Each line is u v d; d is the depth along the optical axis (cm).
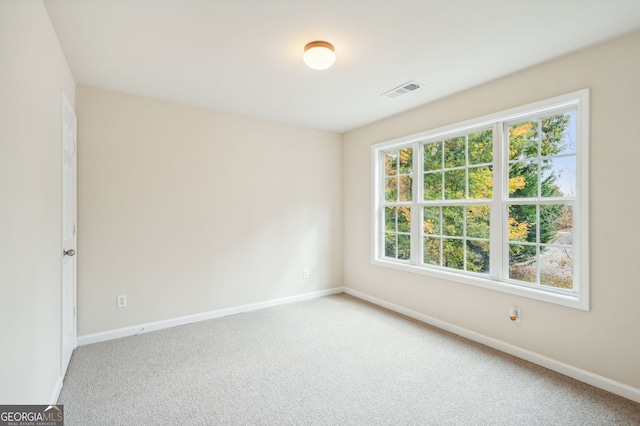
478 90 281
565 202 234
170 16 179
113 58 227
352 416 180
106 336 282
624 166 200
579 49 217
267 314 354
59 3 165
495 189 278
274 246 387
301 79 266
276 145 388
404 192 371
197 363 240
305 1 167
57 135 198
